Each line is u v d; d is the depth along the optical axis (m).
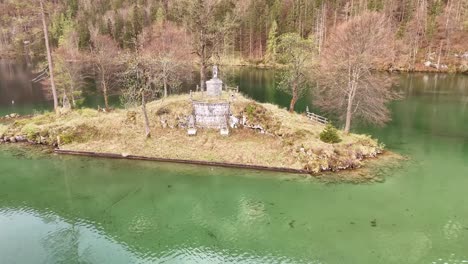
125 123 43.69
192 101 43.34
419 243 24.08
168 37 70.44
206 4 53.47
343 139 38.97
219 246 24.14
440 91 73.25
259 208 28.83
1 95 69.31
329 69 46.38
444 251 23.22
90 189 32.16
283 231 25.73
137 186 32.66
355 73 41.28
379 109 50.47
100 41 69.31
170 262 22.58
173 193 31.41
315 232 25.50
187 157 37.34
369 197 30.12
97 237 25.22
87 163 37.44
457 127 49.53
